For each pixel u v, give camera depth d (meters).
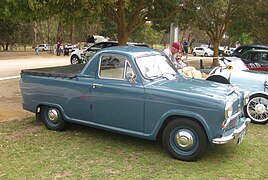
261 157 5.21
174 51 8.07
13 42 49.97
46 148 5.39
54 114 6.22
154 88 5.05
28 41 53.69
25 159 4.92
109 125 5.54
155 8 13.37
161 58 5.96
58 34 41.12
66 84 5.91
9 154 5.10
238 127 5.12
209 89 5.05
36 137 5.94
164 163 4.86
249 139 6.17
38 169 4.57
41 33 57.78
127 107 5.26
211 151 5.41
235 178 4.42
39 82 6.28
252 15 20.36
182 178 4.37
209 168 4.71
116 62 5.43
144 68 5.33
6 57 29.45
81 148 5.43
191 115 4.73
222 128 4.63
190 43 60.72
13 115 7.52
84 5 9.04
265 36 27.78
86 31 48.78
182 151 4.95
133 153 5.24
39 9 9.12
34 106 6.43
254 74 7.62
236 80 7.55
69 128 6.42
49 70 6.55
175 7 13.28
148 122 5.11
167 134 5.02
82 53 20.70
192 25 18.77
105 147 5.49
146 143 5.70
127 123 5.32
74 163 4.80
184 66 8.09
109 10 12.84
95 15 11.84
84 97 5.71
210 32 23.45
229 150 5.49
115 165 4.76
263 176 4.51
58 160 4.89
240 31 24.72
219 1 14.03
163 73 5.66
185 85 5.20
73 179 4.28
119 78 5.39
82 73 5.77
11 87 11.34
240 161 5.02
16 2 8.84
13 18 10.26
